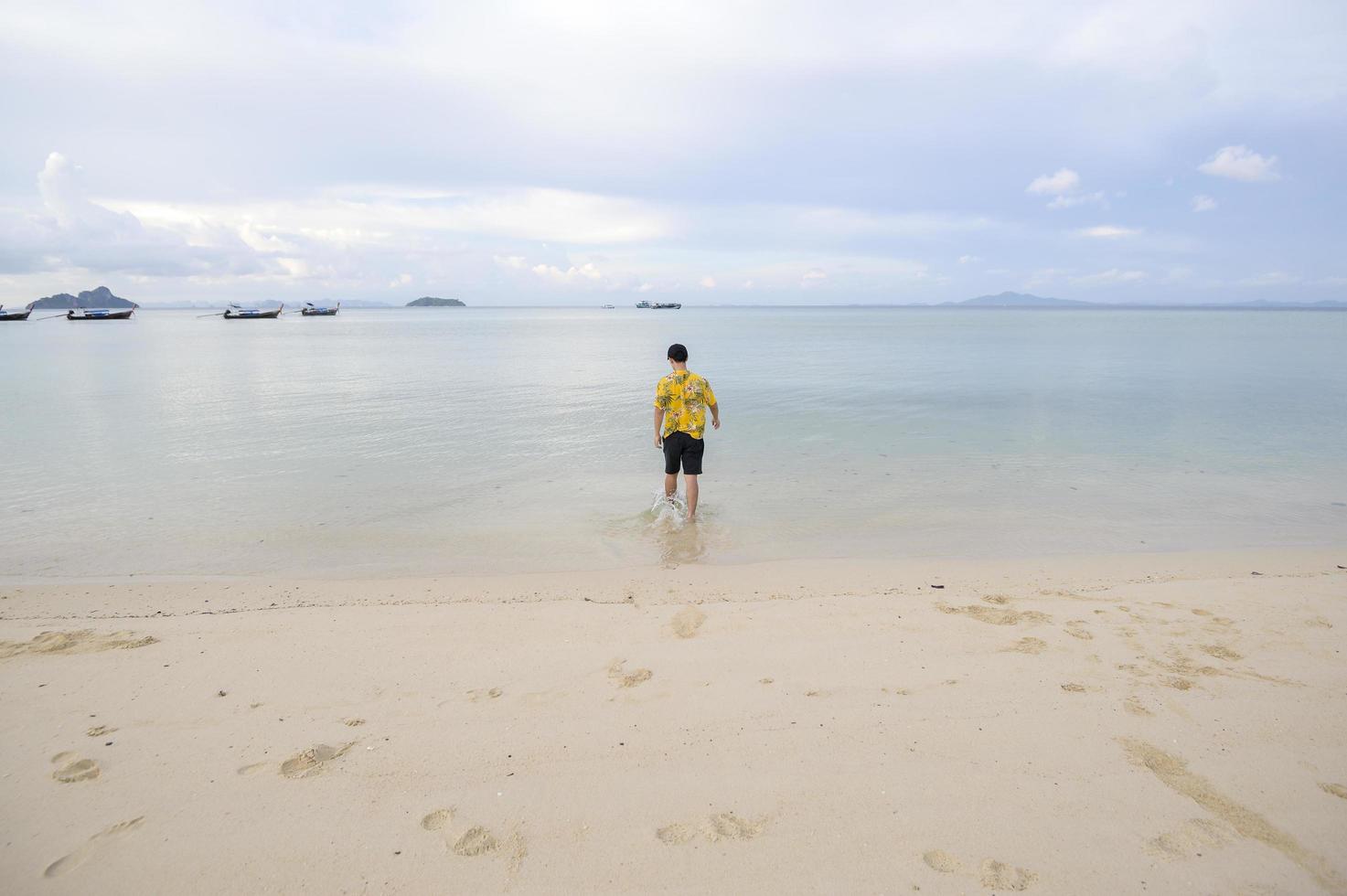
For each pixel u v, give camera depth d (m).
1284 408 15.21
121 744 3.35
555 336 59.81
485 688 3.89
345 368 26.34
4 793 2.99
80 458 10.48
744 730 3.46
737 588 5.58
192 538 6.90
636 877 2.52
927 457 10.52
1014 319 131.00
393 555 6.43
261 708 3.69
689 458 7.60
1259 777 3.08
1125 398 16.94
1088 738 3.38
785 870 2.55
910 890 2.46
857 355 33.78
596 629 4.67
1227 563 6.20
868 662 4.18
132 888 2.49
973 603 5.17
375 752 3.29
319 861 2.61
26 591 5.53
